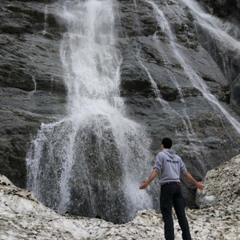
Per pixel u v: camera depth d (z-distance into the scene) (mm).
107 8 25109
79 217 11500
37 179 14438
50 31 22688
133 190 14750
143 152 16156
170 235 8492
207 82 21469
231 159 16734
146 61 21453
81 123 16203
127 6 25516
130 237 9539
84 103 18344
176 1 27531
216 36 25891
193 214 12328
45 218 9969
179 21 25188
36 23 22688
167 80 20203
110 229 10164
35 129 15320
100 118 16719
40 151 14883
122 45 22891
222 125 18359
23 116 15820
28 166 14406
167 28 24516
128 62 21047
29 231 8633
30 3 24234
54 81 18688
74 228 9867
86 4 25641
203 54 24047
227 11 28344
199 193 14859
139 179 15266
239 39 26688
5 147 14297
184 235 8656
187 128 17594
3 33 21328
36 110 16766
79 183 14352
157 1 26875
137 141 16469
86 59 21219
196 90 20266
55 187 14438
